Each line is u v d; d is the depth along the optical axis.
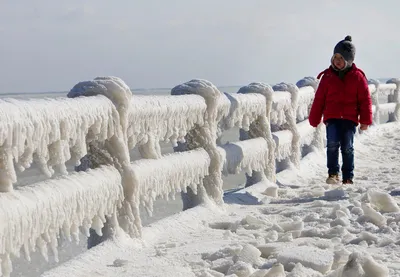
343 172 7.59
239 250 3.68
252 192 6.66
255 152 6.78
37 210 2.86
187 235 4.56
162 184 4.60
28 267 4.61
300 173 8.63
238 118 6.25
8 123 2.62
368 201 5.55
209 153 5.57
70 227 3.29
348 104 7.54
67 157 3.27
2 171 2.69
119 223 4.06
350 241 3.96
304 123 9.68
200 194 5.50
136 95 4.46
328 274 3.01
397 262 3.34
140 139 4.40
